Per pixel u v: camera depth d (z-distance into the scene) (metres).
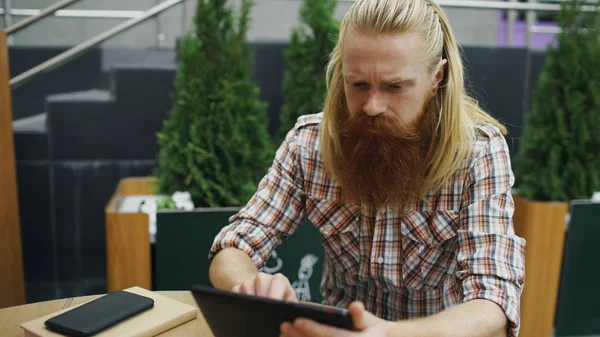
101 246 3.21
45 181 3.10
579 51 2.64
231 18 2.52
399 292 1.28
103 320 1.05
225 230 1.29
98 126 3.11
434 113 1.14
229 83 2.49
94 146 3.12
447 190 1.19
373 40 1.02
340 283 1.36
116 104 3.11
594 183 2.65
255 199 1.33
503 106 3.34
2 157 2.46
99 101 3.09
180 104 2.49
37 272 3.16
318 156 1.30
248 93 2.58
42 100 3.45
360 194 1.19
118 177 3.17
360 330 0.76
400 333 0.85
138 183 2.92
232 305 0.83
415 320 0.93
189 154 2.45
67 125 3.08
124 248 2.33
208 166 2.49
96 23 3.62
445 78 1.13
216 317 0.90
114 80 3.10
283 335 0.80
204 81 2.47
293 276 2.45
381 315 1.33
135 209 2.66
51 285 3.18
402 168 1.10
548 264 2.55
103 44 3.63
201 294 0.85
